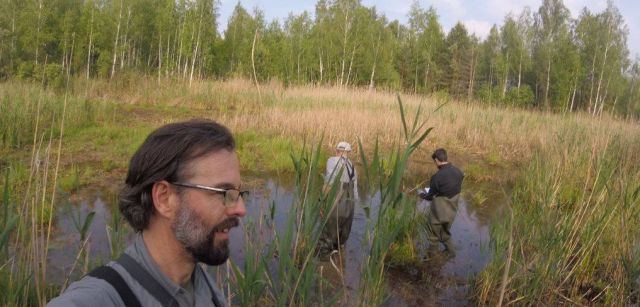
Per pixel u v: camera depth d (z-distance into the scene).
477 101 22.16
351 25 36.22
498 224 6.33
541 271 5.45
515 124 16.62
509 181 11.77
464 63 44.09
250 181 10.01
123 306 1.24
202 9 31.33
